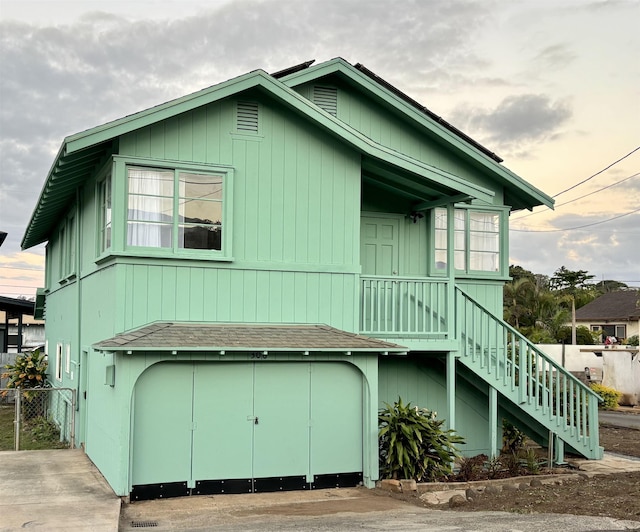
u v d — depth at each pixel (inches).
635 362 979.3
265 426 385.1
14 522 292.8
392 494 380.2
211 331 381.4
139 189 393.1
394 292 446.9
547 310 1385.3
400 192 493.7
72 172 458.3
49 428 646.5
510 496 364.2
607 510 321.4
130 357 351.3
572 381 477.4
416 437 398.0
